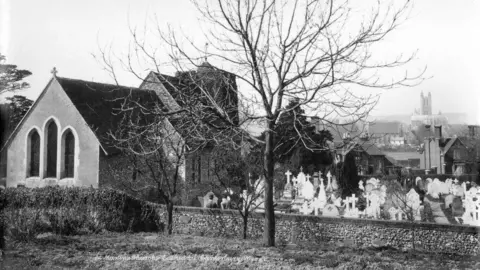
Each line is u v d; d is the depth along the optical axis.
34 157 39.31
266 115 16.05
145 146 24.75
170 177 30.77
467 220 25.27
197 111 15.37
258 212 22.44
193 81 15.89
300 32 15.64
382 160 74.12
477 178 58.59
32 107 39.09
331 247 17.84
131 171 30.52
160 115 16.17
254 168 23.33
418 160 85.62
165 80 16.11
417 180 43.00
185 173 30.70
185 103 15.80
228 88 17.45
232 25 15.96
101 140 36.22
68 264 13.88
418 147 88.62
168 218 23.25
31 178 38.62
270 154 17.06
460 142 74.50
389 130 97.75
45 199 22.86
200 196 30.98
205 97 16.38
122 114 39.38
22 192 22.88
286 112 16.30
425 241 18.62
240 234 22.58
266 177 17.33
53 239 18.17
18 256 14.88
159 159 22.92
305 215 21.08
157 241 18.78
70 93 38.19
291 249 16.70
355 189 40.28
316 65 15.45
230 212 22.98
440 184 36.19
